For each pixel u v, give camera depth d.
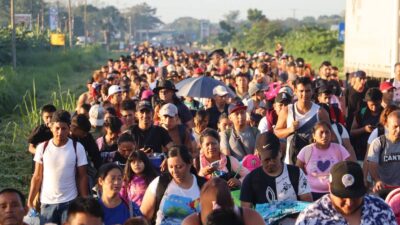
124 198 8.44
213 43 164.12
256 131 10.96
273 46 97.31
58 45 66.88
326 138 9.18
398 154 9.45
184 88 14.87
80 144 9.05
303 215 6.31
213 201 6.05
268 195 7.70
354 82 14.10
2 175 14.82
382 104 12.73
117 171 7.98
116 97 14.95
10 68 38.06
